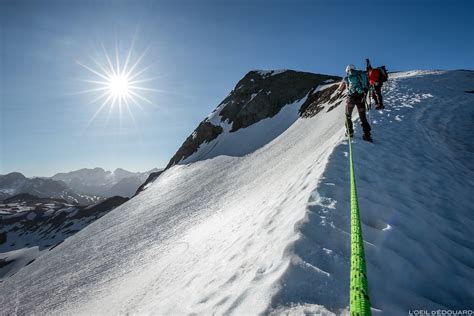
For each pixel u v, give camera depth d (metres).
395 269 3.08
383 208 4.43
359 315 1.78
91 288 21.34
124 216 42.31
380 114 13.21
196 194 35.44
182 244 17.78
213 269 4.91
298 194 5.68
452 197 5.60
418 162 7.51
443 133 10.98
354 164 6.60
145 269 17.89
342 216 4.11
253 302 2.76
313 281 2.77
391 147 8.52
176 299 5.05
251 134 58.81
